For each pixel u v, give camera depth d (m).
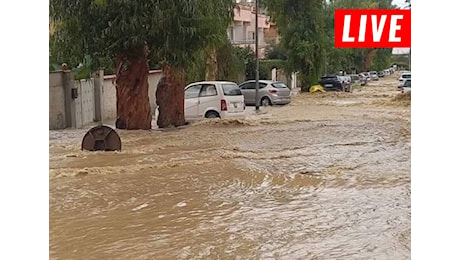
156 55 15.62
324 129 16.88
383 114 23.25
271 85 31.17
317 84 42.31
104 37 14.76
